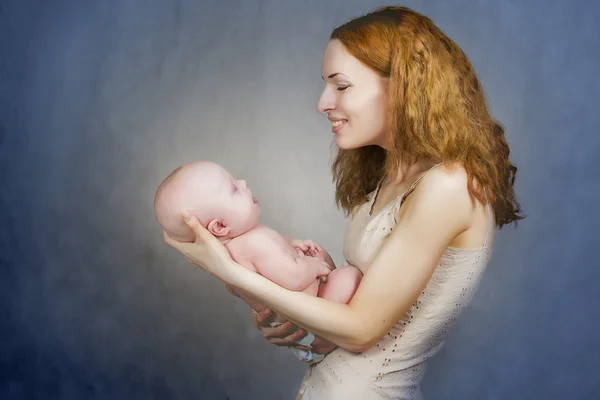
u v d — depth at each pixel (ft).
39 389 9.18
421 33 3.99
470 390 8.63
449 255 3.87
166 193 4.17
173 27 9.56
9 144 9.50
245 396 9.21
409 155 4.05
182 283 9.49
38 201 9.51
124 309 9.44
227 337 9.34
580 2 8.68
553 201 8.57
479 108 4.19
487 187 3.83
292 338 4.25
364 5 9.26
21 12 9.48
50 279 9.45
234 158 9.53
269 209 9.43
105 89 9.59
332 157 9.39
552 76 8.66
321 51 9.38
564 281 8.60
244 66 9.50
